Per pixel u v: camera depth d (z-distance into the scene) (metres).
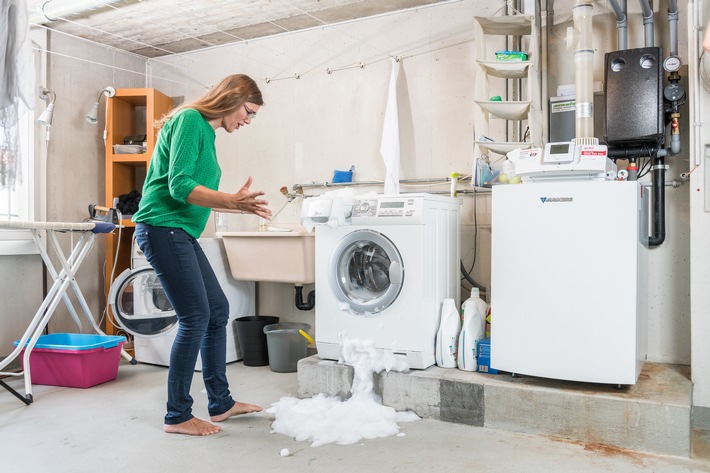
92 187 4.23
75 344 3.36
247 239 3.46
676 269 2.85
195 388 3.02
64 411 2.63
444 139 3.51
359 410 2.52
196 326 2.22
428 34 3.56
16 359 3.59
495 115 3.06
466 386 2.42
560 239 2.31
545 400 2.28
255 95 2.38
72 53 4.07
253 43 4.18
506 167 2.80
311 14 3.71
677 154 2.79
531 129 2.88
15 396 2.86
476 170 3.00
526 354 2.37
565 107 2.99
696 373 2.46
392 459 2.05
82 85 4.14
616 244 2.22
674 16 2.73
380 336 2.64
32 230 2.99
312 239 3.31
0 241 3.49
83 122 4.15
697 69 2.48
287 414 2.49
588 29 2.60
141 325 3.60
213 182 2.31
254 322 3.55
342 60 3.84
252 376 3.29
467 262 3.41
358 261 2.82
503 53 3.04
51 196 3.92
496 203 2.45
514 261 2.40
